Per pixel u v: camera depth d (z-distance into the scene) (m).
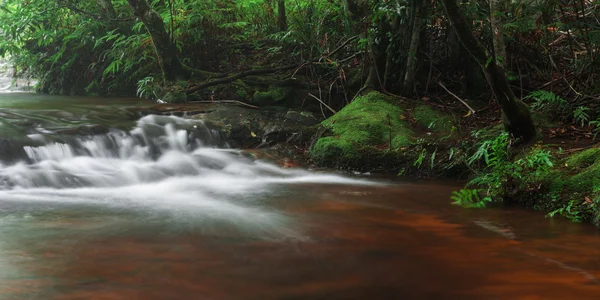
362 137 6.73
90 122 6.78
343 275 3.31
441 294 3.04
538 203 4.86
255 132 7.49
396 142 6.59
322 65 8.59
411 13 7.45
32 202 4.92
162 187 5.70
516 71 8.04
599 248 3.83
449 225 4.39
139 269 3.35
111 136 6.55
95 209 4.75
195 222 4.40
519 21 7.40
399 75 7.91
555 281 3.23
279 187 5.70
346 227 4.33
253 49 10.55
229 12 10.48
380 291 3.08
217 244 3.87
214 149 7.03
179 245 3.83
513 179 5.09
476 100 7.80
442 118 7.07
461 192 5.00
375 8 7.42
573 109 6.63
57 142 6.09
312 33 8.82
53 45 11.18
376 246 3.86
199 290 3.05
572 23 6.64
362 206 4.96
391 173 6.32
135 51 10.02
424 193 5.41
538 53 7.93
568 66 7.61
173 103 8.59
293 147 7.16
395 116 7.12
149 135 6.82
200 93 8.88
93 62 10.91
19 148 5.77
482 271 3.39
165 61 9.20
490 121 6.98
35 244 3.79
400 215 4.67
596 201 4.46
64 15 10.91
